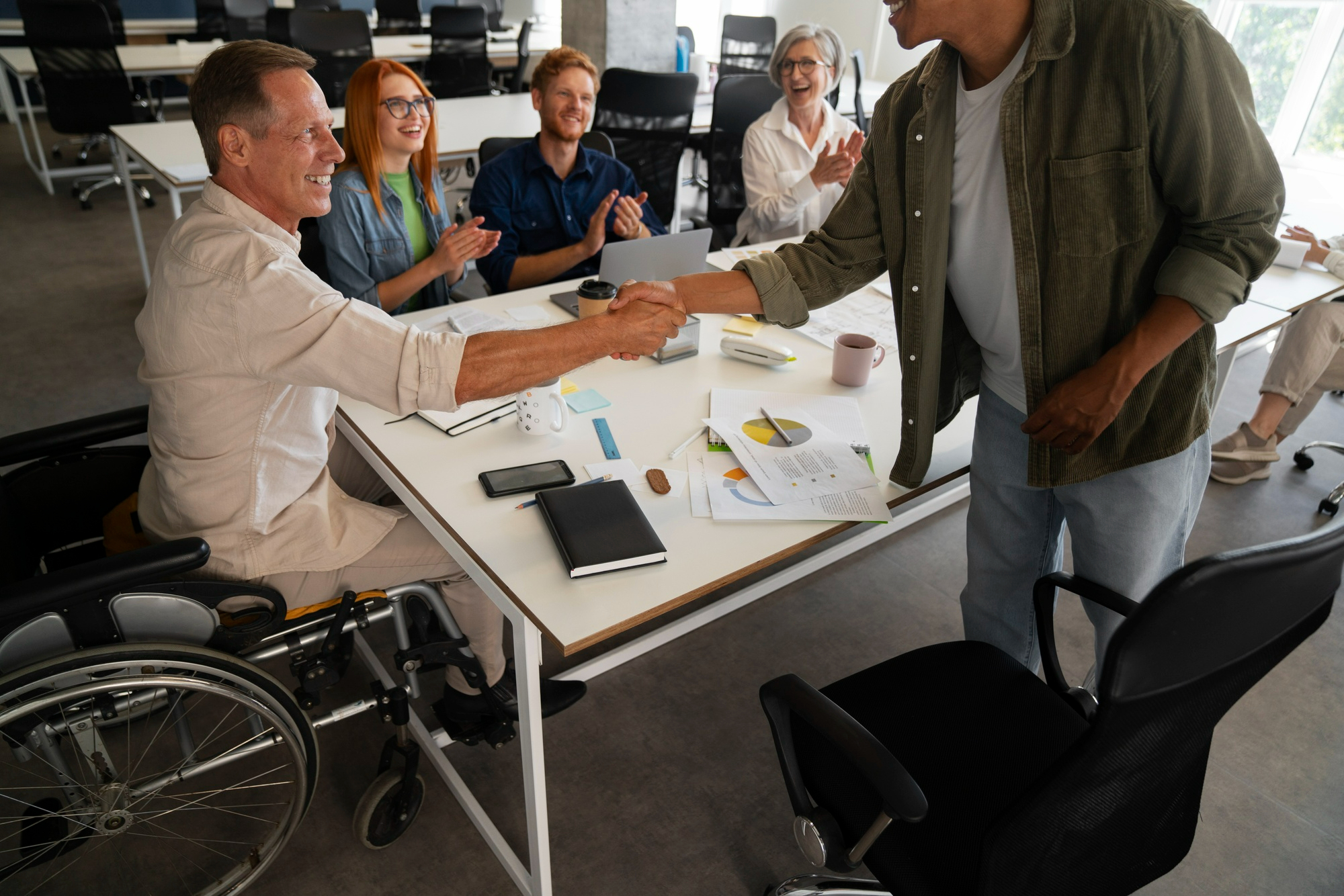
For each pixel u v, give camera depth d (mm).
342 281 2143
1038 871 1024
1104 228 1187
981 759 1269
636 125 3525
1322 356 2689
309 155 1334
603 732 1906
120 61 5184
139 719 1846
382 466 1520
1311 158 5906
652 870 1612
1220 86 1088
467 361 1284
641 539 1280
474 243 2182
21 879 1546
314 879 1571
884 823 1083
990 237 1320
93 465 1646
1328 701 2066
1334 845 1716
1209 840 1707
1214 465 2936
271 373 1274
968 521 1623
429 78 6312
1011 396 1467
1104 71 1132
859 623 2275
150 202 5242
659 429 1625
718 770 1832
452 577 1588
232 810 1686
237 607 1445
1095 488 1362
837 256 1555
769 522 1377
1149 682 827
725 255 2609
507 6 9195
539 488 1420
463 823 1686
